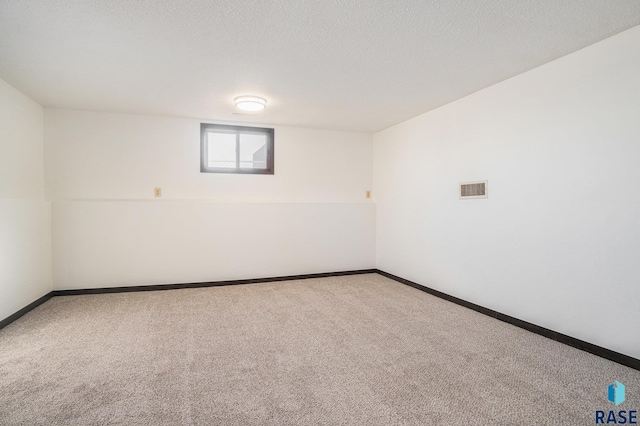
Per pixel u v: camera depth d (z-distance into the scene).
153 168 4.18
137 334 2.67
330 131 5.00
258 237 4.51
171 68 2.70
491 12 1.90
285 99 3.52
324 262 4.87
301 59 2.54
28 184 3.43
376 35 2.17
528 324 2.77
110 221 3.92
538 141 2.69
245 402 1.76
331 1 1.79
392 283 4.47
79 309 3.31
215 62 2.59
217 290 4.07
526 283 2.80
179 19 1.97
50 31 2.10
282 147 4.74
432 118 3.92
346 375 2.04
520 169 2.84
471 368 2.13
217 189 4.45
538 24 2.04
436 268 3.85
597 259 2.30
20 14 1.90
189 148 4.32
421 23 2.02
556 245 2.56
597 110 2.29
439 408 1.71
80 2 1.78
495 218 3.09
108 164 4.02
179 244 4.16
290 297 3.77
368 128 4.90
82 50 2.37
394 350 2.39
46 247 3.63
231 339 2.58
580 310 2.41
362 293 3.95
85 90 3.23
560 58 2.52
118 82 3.02
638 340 2.09
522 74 2.82
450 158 3.64
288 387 1.91
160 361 2.21
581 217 2.39
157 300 3.63
